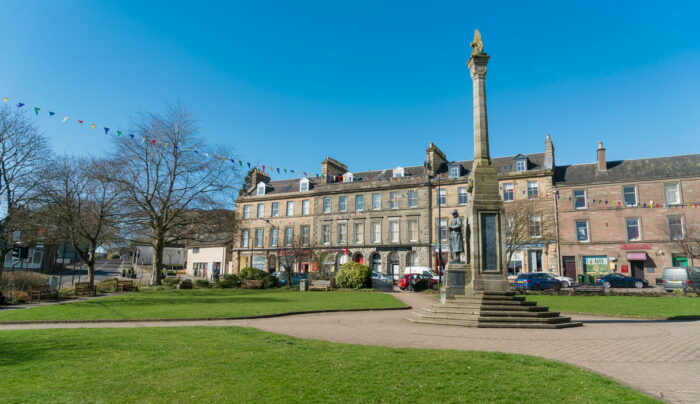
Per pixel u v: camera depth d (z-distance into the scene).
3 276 26.73
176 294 29.16
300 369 7.51
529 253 41.38
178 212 33.75
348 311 19.38
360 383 6.66
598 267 39.38
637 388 6.66
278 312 17.62
